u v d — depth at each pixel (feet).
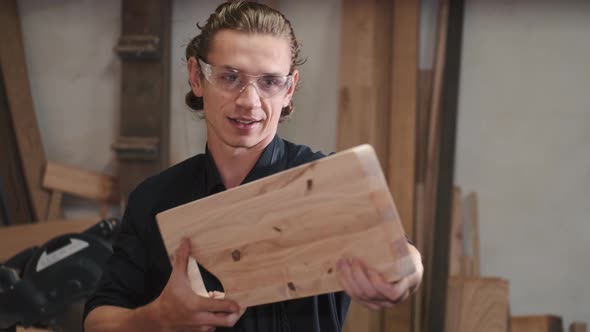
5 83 10.55
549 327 9.72
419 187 9.96
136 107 10.36
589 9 9.80
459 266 9.80
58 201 10.57
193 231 3.08
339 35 10.27
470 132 10.11
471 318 9.56
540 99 9.96
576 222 9.99
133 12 10.25
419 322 9.70
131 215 3.88
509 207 10.11
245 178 3.61
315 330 3.48
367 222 2.68
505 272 10.16
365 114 10.02
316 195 2.74
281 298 2.97
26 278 7.34
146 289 3.84
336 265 2.78
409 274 2.70
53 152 10.94
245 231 2.96
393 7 9.98
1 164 10.67
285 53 3.31
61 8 10.76
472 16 9.99
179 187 3.84
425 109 10.08
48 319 7.57
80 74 10.80
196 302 3.04
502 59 9.98
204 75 3.36
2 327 7.41
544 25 9.88
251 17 3.26
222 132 3.37
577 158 9.95
